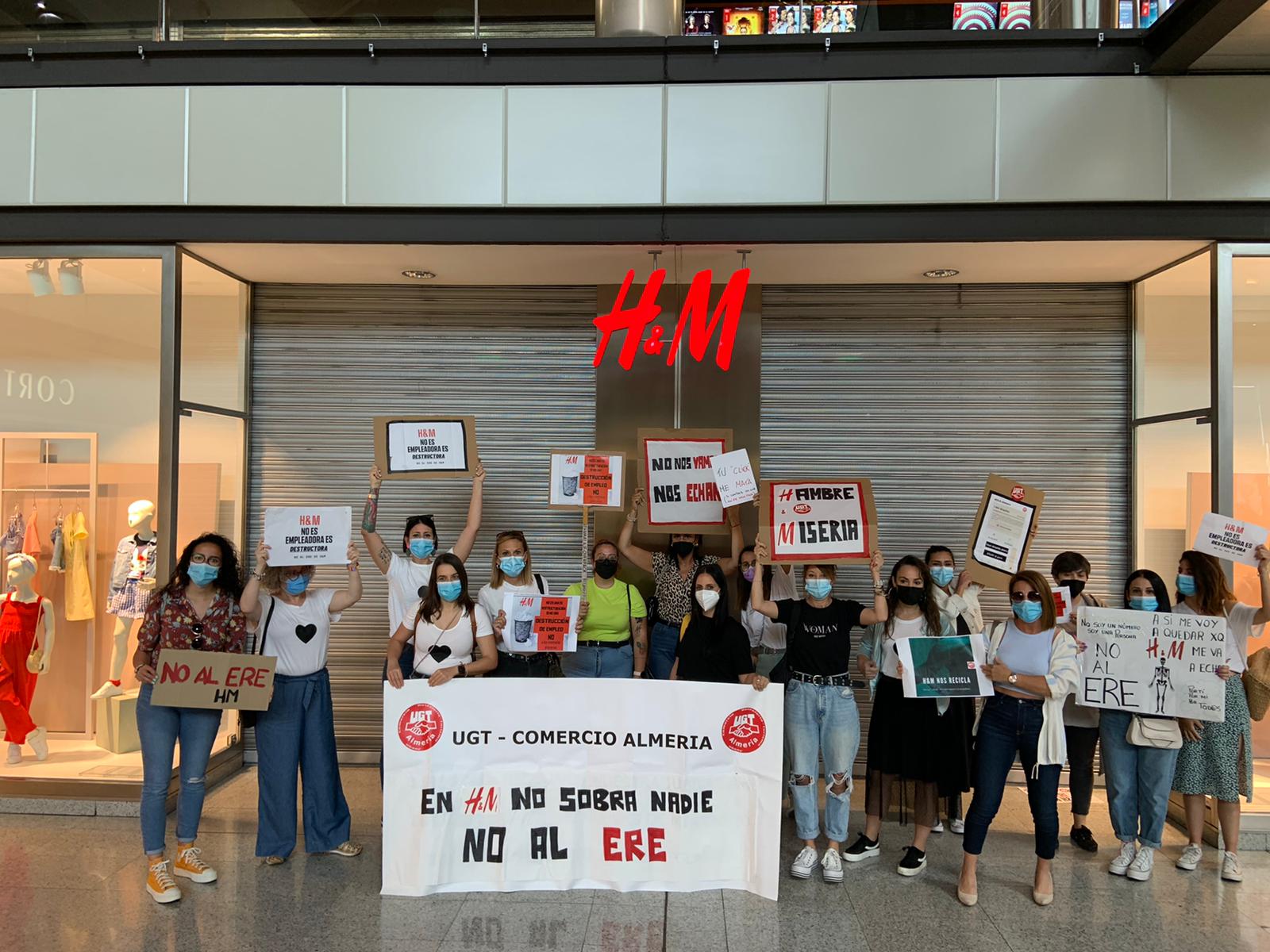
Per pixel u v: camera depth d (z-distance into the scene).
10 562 5.79
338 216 5.78
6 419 5.95
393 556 5.53
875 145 5.59
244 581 6.07
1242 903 4.39
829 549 4.77
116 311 5.87
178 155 5.77
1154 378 6.27
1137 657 4.63
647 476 6.00
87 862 4.78
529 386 6.85
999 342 6.70
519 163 5.71
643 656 5.54
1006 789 6.21
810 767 4.60
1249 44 5.16
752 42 5.63
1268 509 5.51
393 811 4.33
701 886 4.30
